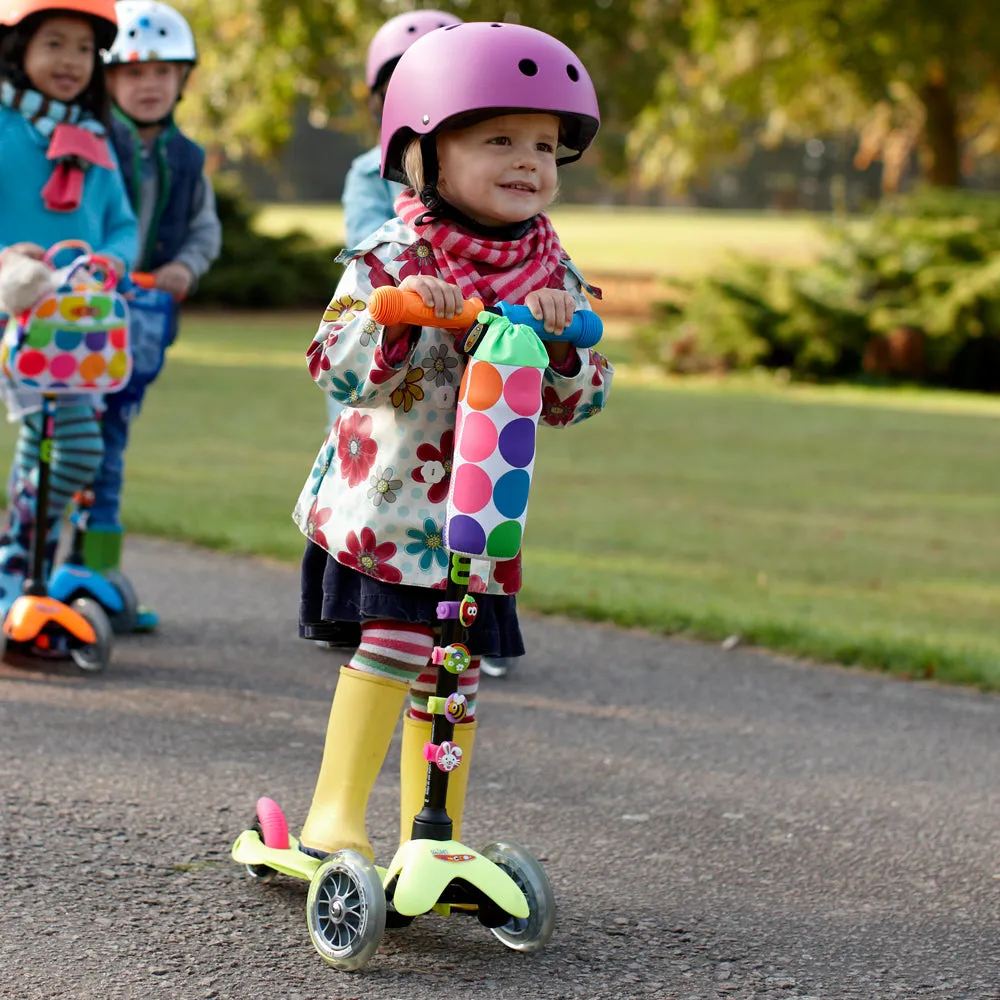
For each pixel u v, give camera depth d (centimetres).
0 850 920
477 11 6638
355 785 845
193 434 3400
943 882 969
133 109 1563
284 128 7331
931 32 6838
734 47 8056
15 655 1412
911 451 3753
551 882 929
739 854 1001
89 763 1102
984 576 2222
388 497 818
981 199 5872
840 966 825
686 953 830
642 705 1382
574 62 807
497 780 1128
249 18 6819
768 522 2639
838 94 8856
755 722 1342
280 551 1997
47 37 1363
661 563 2175
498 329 762
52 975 754
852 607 1927
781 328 5494
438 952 813
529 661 1534
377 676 835
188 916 841
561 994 766
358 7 6594
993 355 5528
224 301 7725
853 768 1216
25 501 1445
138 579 1814
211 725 1223
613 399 4703
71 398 1418
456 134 807
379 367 786
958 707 1434
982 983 812
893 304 5584
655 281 9062
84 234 1417
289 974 773
